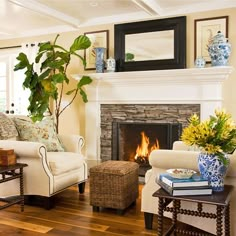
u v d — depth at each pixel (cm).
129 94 447
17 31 527
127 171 307
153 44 436
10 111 557
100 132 473
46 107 439
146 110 439
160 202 212
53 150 366
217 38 378
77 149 385
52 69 459
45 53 502
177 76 407
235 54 392
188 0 388
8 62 557
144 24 440
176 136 421
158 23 431
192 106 411
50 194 313
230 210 230
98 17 462
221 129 202
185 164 236
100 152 473
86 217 294
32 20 462
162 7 412
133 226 272
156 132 442
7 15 437
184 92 412
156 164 250
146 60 441
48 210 313
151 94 432
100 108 471
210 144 203
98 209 311
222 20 396
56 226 272
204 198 198
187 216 245
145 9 396
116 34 459
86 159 481
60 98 483
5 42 559
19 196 326
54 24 487
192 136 206
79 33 491
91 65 483
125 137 462
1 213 304
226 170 214
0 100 567
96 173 307
